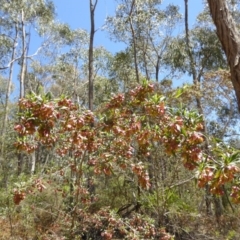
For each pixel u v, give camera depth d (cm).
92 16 1386
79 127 333
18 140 346
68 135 418
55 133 374
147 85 361
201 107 898
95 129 388
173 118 273
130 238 504
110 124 382
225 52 294
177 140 265
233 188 255
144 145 386
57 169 626
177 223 682
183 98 769
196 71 1515
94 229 597
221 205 824
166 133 278
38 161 1066
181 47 1574
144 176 410
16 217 681
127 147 420
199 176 235
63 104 316
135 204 748
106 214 562
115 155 421
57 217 615
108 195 790
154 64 1684
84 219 567
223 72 936
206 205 838
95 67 2000
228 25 292
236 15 1084
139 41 1620
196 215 693
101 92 1936
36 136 324
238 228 758
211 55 1534
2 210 692
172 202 638
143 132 323
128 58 1677
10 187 714
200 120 275
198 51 1548
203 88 926
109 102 389
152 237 539
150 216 657
